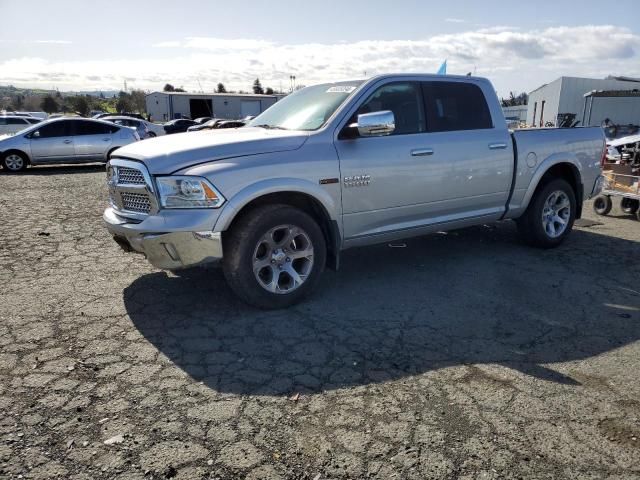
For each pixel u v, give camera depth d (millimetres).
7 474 2410
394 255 6066
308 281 4453
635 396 3145
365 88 4816
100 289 4844
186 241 3947
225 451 2594
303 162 4289
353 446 2645
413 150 4906
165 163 3994
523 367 3486
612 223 8156
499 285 5070
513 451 2625
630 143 9219
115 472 2439
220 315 4273
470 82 5539
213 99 60688
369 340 3854
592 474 2471
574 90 31234
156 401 3027
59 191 11109
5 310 4328
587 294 4855
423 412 2943
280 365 3469
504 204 5848
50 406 2957
